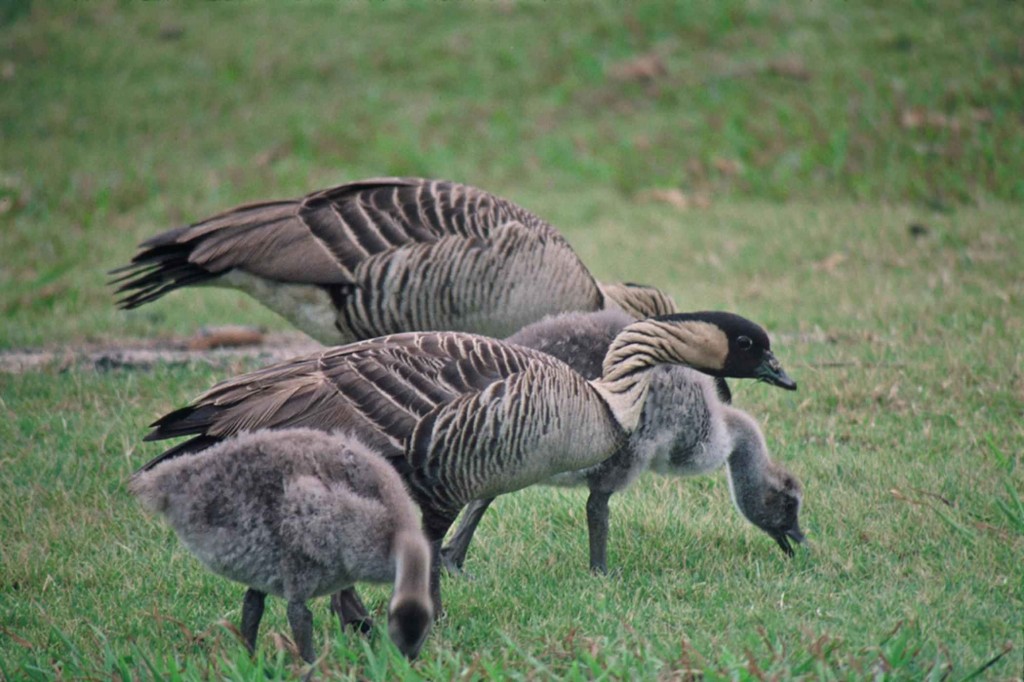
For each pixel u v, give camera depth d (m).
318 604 9.80
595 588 9.85
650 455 10.59
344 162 26.52
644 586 9.89
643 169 25.92
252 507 7.95
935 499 11.30
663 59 30.12
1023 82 26.86
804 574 10.12
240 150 27.50
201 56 31.67
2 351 16.97
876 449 12.83
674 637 8.77
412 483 9.15
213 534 8.02
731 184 25.09
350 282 12.33
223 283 12.62
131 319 18.56
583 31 31.62
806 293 18.80
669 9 32.03
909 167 24.58
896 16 30.62
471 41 31.62
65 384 14.93
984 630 8.77
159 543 10.87
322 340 12.86
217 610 9.52
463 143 27.34
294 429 8.39
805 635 8.53
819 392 14.34
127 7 34.44
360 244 12.33
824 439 13.24
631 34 31.36
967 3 30.89
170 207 24.27
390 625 7.71
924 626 8.77
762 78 28.70
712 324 10.23
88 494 11.87
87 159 26.88
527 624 9.21
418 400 9.02
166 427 8.79
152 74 31.03
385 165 26.30
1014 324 16.33
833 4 31.48
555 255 12.81
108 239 22.84
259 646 8.77
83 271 21.14
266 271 12.35
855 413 13.73
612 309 12.46
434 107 28.91
